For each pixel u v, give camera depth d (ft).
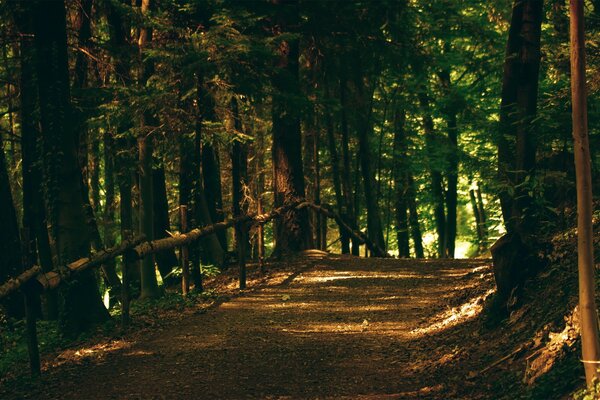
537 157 39.04
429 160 86.28
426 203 97.86
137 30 52.54
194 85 43.45
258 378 26.89
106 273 60.75
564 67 38.93
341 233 74.38
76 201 36.50
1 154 46.47
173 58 40.98
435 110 85.56
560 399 18.47
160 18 43.09
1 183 46.11
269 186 96.78
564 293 25.35
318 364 28.63
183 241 41.86
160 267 60.80
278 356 29.96
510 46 33.68
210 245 60.75
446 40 78.18
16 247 46.16
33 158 45.96
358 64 68.54
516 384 21.49
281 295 44.06
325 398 24.04
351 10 59.77
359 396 24.02
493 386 22.36
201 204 61.16
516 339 25.43
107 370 28.53
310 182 88.07
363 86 80.79
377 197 90.07
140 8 44.60
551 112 30.76
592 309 16.53
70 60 53.31
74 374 28.14
